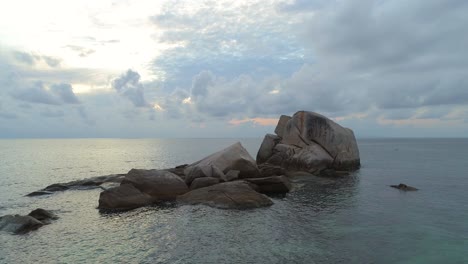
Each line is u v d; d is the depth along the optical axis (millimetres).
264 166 37938
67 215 22594
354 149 46469
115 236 18156
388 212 22734
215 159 33375
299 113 44500
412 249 15953
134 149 136125
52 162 70750
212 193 25516
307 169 39625
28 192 32750
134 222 20750
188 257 15188
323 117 43562
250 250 15969
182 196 26375
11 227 19094
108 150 128625
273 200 26578
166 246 16578
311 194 29031
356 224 20000
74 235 18359
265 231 18781
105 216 22203
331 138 42500
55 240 17547
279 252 15688
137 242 17188
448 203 25359
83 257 15281
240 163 32875
